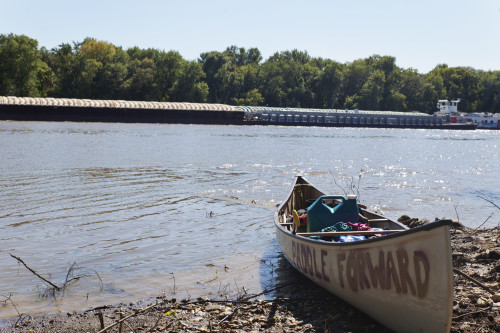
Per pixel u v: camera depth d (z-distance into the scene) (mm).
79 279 7828
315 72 152750
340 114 109500
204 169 24047
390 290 5621
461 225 11133
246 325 6055
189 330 5934
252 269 8430
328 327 5945
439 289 5047
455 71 173500
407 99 161000
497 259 8133
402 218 12320
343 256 6273
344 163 29281
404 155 37688
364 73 157875
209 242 10195
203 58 142000
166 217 12656
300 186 11352
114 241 10180
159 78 120688
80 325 6109
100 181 19062
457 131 108188
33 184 17891
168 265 8617
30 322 6207
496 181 21922
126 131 57531
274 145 43000
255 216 12945
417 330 5484
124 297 7105
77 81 110875
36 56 102000
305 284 7617
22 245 9766
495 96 165375
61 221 11992
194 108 92938
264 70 144750
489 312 5863
